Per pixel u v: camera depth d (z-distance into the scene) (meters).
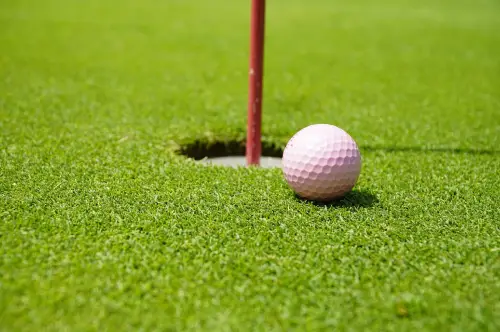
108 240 0.51
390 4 2.03
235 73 0.95
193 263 0.49
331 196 0.55
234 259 0.49
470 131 0.72
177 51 1.12
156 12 1.62
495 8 2.00
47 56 1.03
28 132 0.67
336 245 0.51
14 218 0.53
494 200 0.57
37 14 1.50
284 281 0.48
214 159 0.68
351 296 0.47
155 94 0.81
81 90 0.81
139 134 0.67
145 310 0.46
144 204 0.55
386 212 0.55
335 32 1.40
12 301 0.46
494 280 0.48
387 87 0.89
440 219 0.54
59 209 0.54
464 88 0.89
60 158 0.62
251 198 0.56
